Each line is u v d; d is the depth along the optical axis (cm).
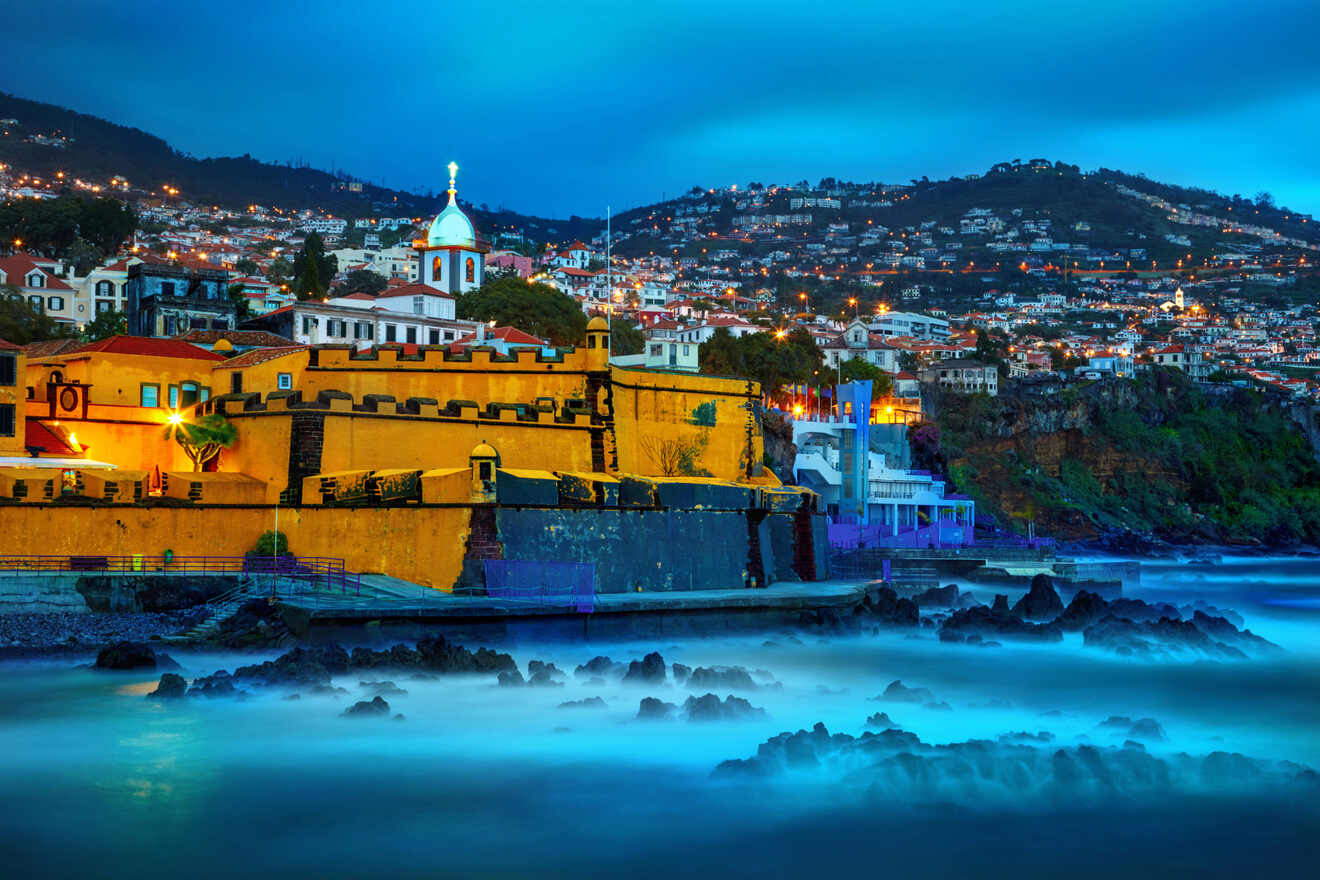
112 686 5931
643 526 8150
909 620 8725
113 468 7788
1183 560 18888
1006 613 8894
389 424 8200
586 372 9169
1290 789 4750
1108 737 5491
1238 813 4528
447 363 9188
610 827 4331
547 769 4928
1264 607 11638
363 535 7494
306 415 7862
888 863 4050
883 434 15825
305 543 7662
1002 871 4003
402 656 6212
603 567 7844
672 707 5688
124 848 4084
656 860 4050
